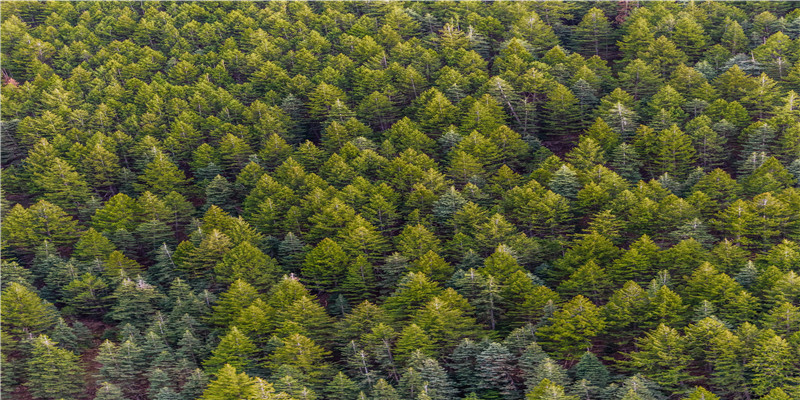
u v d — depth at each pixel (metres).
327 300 111.38
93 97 170.62
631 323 93.81
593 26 176.88
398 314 98.62
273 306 102.38
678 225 108.25
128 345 97.81
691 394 80.31
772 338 83.06
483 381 89.19
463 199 116.88
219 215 122.69
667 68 160.88
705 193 115.31
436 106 145.50
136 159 148.62
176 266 116.94
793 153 126.00
